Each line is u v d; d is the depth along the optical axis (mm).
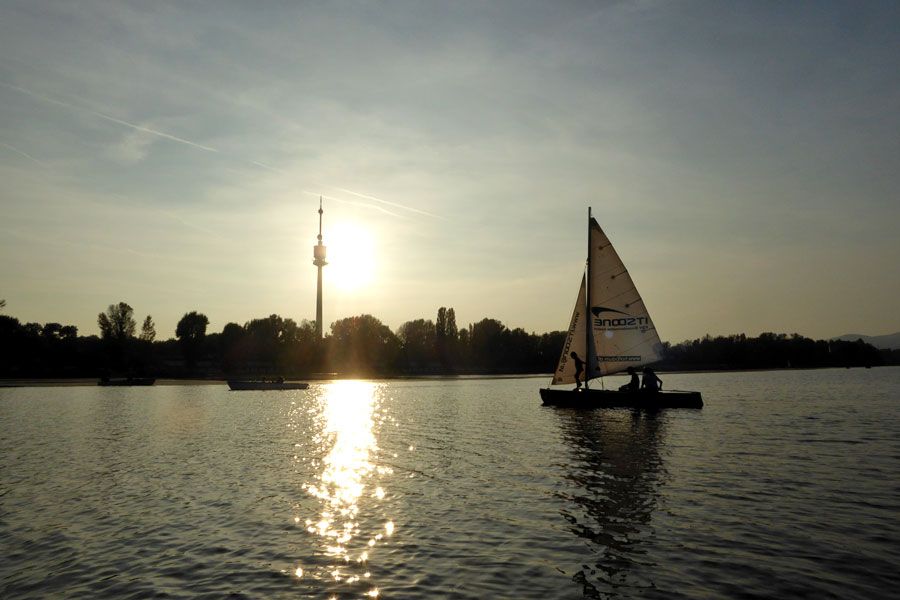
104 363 171250
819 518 18094
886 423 42969
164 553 15938
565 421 47500
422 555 15438
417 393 102500
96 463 29922
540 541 16375
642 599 12578
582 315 57375
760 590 12859
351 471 27141
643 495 21344
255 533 17547
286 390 116750
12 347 162125
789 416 48750
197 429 46000
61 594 13453
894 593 12578
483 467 27547
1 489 23906
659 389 53812
